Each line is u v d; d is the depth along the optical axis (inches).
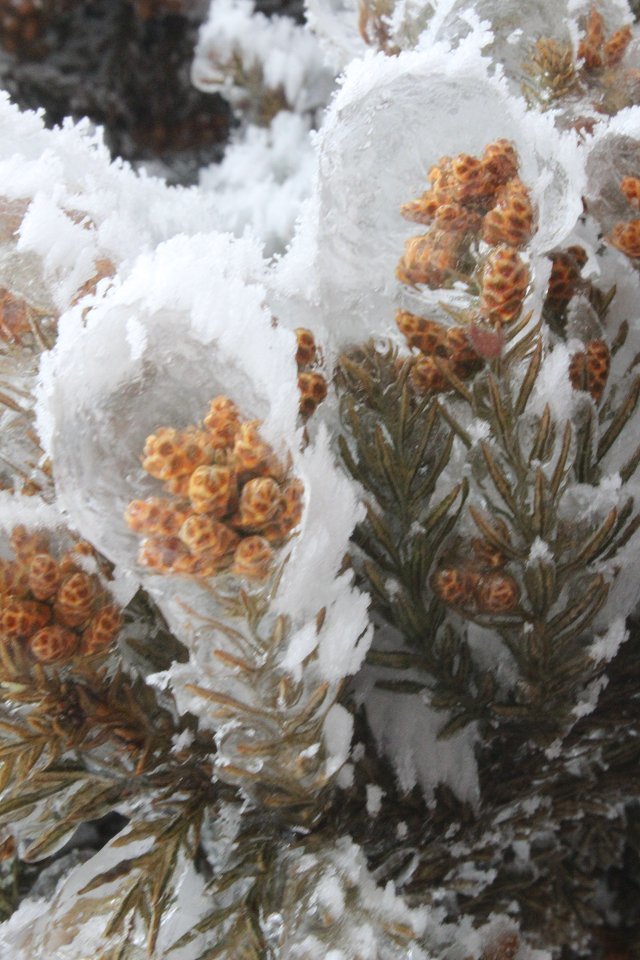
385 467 7.0
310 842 7.0
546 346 7.3
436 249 6.9
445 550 7.2
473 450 7.1
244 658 6.4
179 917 6.9
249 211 10.1
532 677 7.3
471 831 7.4
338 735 6.8
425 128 7.1
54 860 8.0
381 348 7.3
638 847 8.1
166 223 8.0
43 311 6.7
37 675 6.6
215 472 6.0
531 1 8.2
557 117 8.1
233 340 6.1
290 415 6.2
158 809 7.1
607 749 7.7
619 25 8.3
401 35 8.9
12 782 6.9
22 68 12.3
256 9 12.5
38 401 6.4
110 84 12.5
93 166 7.7
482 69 6.9
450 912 7.5
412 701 7.4
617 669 7.7
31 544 6.6
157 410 6.2
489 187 6.8
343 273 7.3
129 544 6.3
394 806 7.3
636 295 7.9
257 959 6.7
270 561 6.2
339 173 7.1
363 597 6.6
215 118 12.9
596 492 7.2
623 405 7.4
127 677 7.0
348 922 6.7
